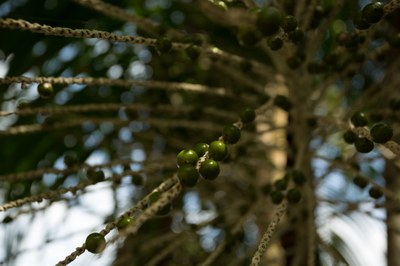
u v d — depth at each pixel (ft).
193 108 2.74
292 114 2.68
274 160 3.15
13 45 2.89
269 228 1.81
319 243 2.68
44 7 2.90
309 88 2.70
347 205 2.71
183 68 3.59
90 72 3.32
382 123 1.79
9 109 3.11
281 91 3.07
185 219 3.17
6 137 3.15
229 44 3.45
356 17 2.01
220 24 3.38
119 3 3.18
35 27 1.68
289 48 2.39
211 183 3.20
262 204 2.66
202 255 3.21
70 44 3.13
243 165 3.20
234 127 1.80
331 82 2.64
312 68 2.51
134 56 3.47
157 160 2.56
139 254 2.81
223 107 3.53
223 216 2.75
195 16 3.54
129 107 2.47
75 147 3.37
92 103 3.31
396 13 2.75
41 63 3.01
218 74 3.53
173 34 2.48
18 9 2.89
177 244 2.63
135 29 2.93
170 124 2.68
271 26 1.71
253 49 3.40
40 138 3.22
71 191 2.08
